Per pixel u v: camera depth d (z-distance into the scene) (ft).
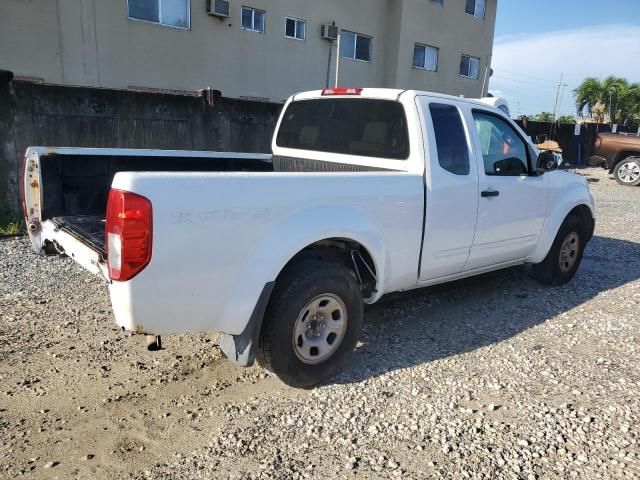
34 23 39.47
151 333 9.36
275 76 56.80
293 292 10.61
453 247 14.16
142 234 8.65
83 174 13.71
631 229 30.73
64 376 11.64
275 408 10.65
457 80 77.92
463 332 14.67
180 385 11.46
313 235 10.71
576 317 16.02
